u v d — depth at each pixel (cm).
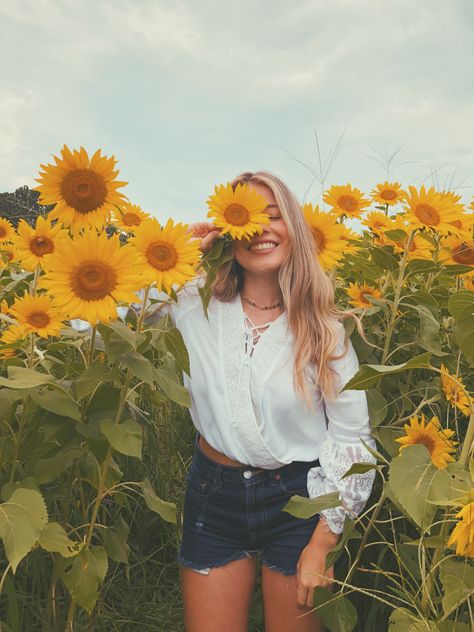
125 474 312
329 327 243
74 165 203
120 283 185
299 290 243
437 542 173
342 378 244
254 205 234
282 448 243
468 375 299
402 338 299
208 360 247
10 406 197
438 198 277
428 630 163
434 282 341
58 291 182
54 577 221
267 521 244
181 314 257
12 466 211
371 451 184
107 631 269
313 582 231
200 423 252
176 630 279
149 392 361
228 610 252
